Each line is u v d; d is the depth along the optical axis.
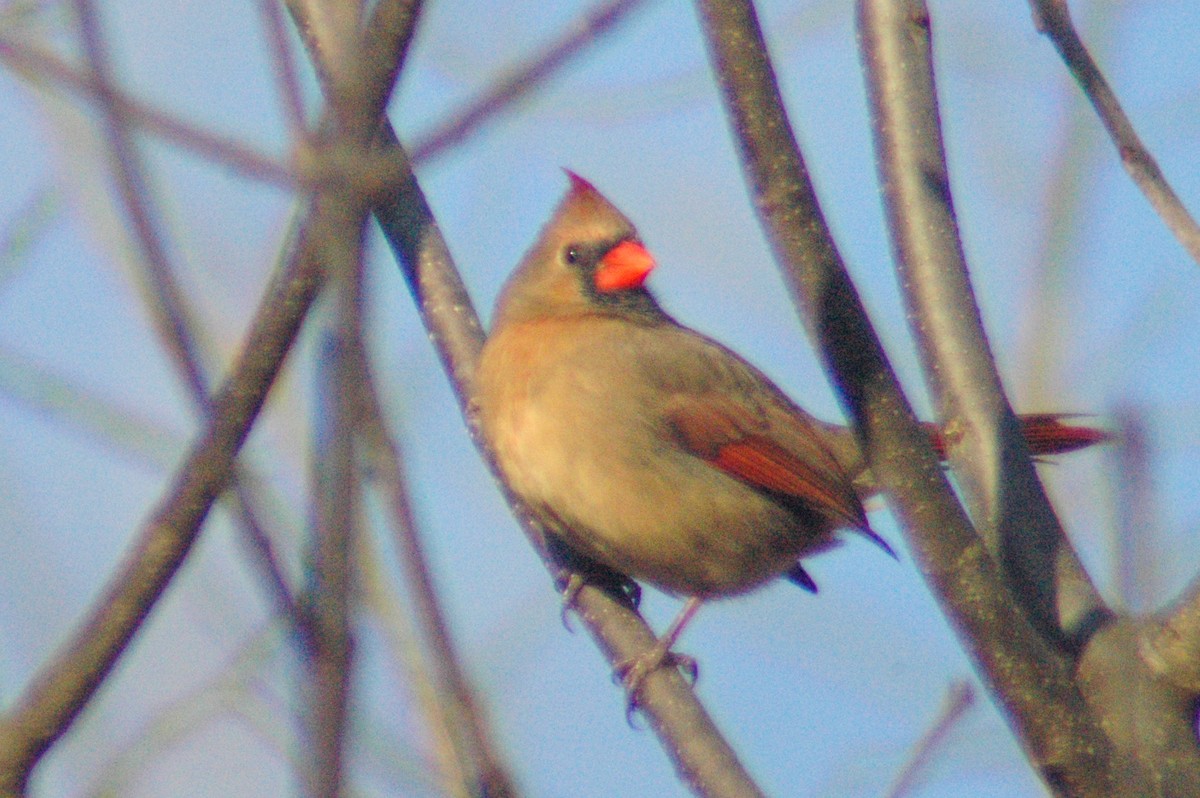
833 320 6.20
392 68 4.12
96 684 4.80
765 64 6.00
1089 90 6.73
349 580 3.45
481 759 4.05
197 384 4.25
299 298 4.64
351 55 4.15
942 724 6.20
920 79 7.77
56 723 4.78
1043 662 6.25
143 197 4.18
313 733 3.46
